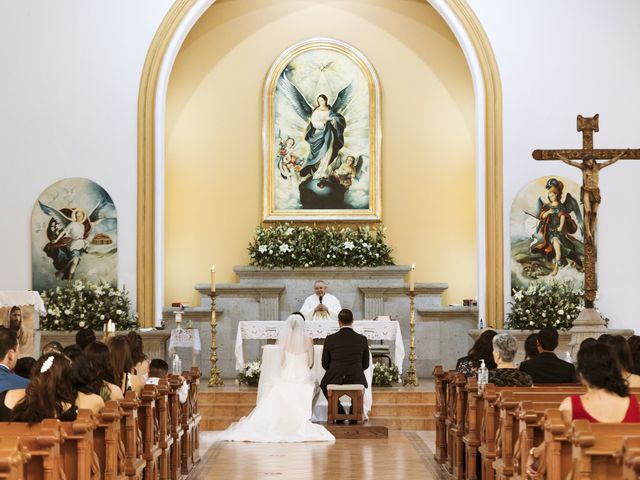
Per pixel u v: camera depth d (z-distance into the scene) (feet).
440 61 60.44
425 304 58.23
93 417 21.61
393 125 60.39
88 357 26.14
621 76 53.98
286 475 33.27
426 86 60.49
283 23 60.54
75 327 51.96
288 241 58.29
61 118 54.08
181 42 55.62
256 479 32.63
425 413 46.73
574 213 53.47
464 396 32.99
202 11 55.83
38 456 18.57
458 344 57.26
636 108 53.88
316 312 53.83
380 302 57.77
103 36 54.44
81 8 54.60
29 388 21.11
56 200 53.78
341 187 60.18
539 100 54.03
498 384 30.04
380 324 50.49
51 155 53.93
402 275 58.59
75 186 53.83
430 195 60.23
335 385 42.86
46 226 53.62
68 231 53.67
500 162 53.78
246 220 60.23
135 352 31.76
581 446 17.12
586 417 19.97
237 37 60.70
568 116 53.93
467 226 60.08
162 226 55.31
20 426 19.67
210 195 60.39
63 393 21.36
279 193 60.23
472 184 60.18
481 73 54.39
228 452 38.55
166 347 54.03
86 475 20.49
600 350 20.13
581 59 54.13
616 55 54.08
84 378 23.48
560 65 54.13
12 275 53.52
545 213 53.47
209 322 57.16
